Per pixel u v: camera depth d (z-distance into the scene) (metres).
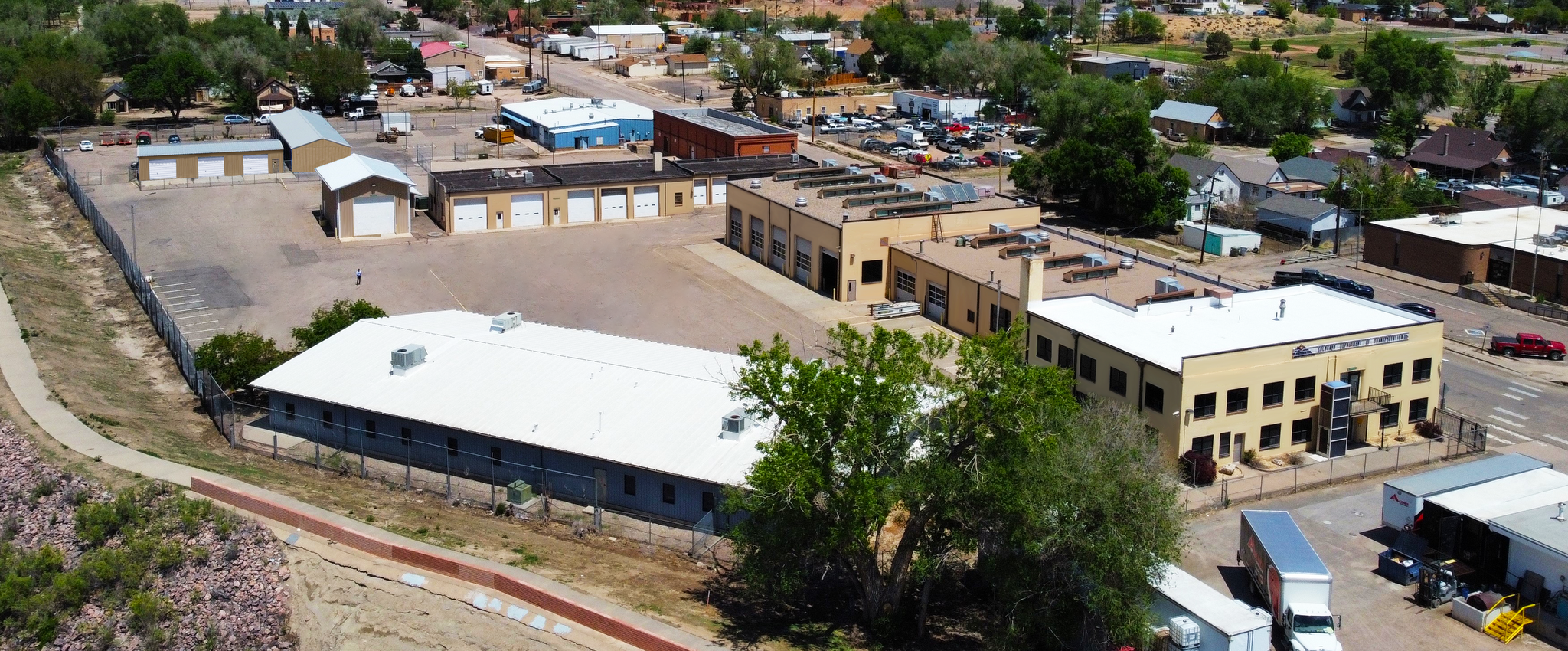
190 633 52.00
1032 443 46.06
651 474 57.59
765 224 107.69
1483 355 85.38
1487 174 151.62
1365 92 199.38
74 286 100.75
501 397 63.97
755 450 57.06
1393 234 108.38
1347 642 48.78
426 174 141.12
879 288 98.75
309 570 53.66
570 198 122.12
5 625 53.00
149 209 123.44
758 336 88.50
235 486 59.03
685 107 199.38
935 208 101.12
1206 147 150.12
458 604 50.53
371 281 100.88
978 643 48.38
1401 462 66.44
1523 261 99.56
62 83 173.50
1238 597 51.94
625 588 50.41
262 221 119.50
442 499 60.31
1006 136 178.38
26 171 147.62
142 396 76.75
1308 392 66.75
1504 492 55.88
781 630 48.28
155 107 187.38
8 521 59.66
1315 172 136.75
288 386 67.06
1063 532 45.19
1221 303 74.94
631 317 92.69
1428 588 51.41
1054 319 72.12
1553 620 48.97
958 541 47.66
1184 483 62.94
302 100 191.12
